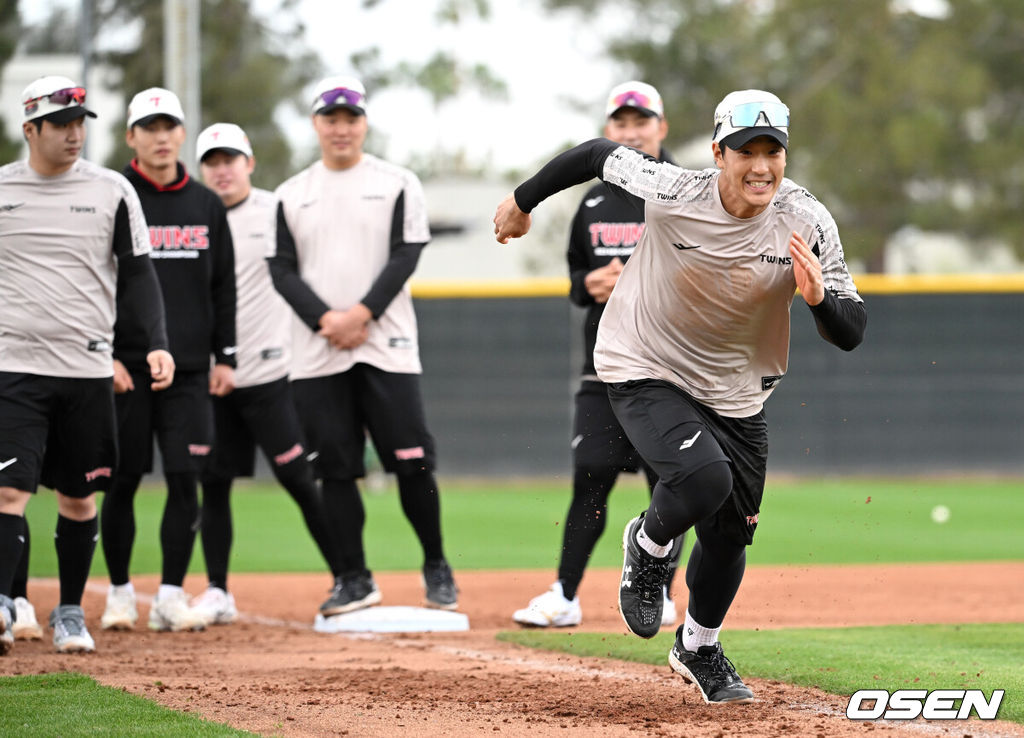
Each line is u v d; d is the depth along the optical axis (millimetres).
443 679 17438
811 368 62188
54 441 20156
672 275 15094
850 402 62438
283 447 26297
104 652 20328
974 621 24344
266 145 96438
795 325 62094
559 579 23844
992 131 95938
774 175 14312
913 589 29797
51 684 16406
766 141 14164
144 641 22094
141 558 37000
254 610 27500
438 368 61375
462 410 61469
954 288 62531
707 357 15422
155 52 89500
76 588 20797
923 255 123312
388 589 30578
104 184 19891
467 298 61375
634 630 16047
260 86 94625
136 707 15008
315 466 24719
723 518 15688
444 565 25359
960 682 16641
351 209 24656
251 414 26234
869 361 62469
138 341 23234
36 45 89938
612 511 49938
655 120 24250
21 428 19234
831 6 95438
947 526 45219
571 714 15078
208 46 95375
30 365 19406
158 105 23734
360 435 24984
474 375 61469
